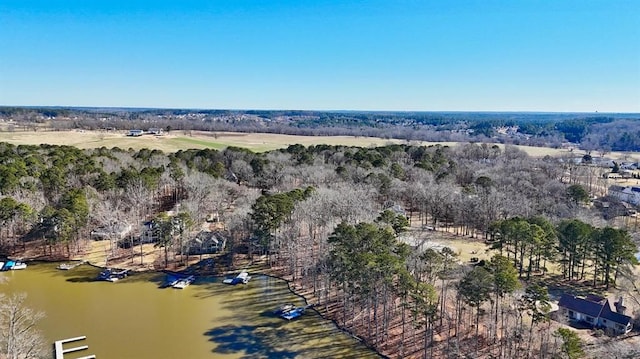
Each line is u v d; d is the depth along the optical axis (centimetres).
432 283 6347
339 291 7431
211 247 9250
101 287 7838
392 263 5669
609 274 7750
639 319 5984
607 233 7019
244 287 7881
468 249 8881
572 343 4644
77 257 9088
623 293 6844
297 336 6206
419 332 6119
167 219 8781
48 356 5650
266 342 6044
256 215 8381
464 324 6156
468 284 5534
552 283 7431
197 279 8238
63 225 8594
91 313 6856
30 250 9300
